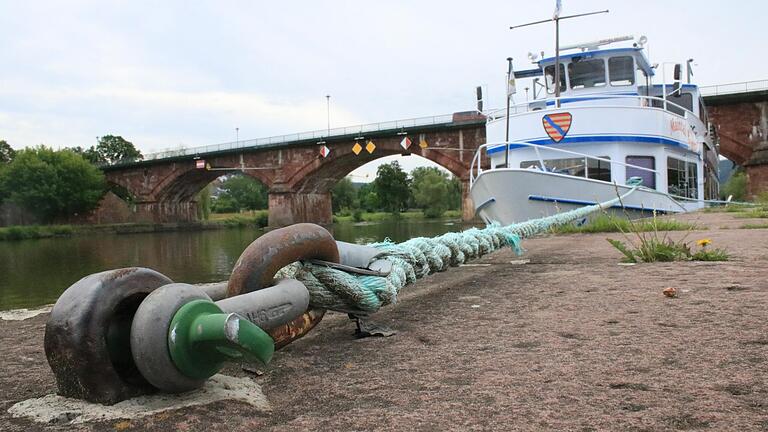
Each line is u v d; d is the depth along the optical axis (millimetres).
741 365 1521
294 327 1829
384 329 2113
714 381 1409
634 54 12734
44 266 14117
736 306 2270
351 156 48625
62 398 1364
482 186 11094
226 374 1629
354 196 100688
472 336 2000
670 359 1604
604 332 1960
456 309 2549
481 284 3371
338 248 1920
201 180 64062
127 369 1356
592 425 1176
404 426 1210
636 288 2859
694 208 13992
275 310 1501
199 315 1237
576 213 8477
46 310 3336
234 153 55375
